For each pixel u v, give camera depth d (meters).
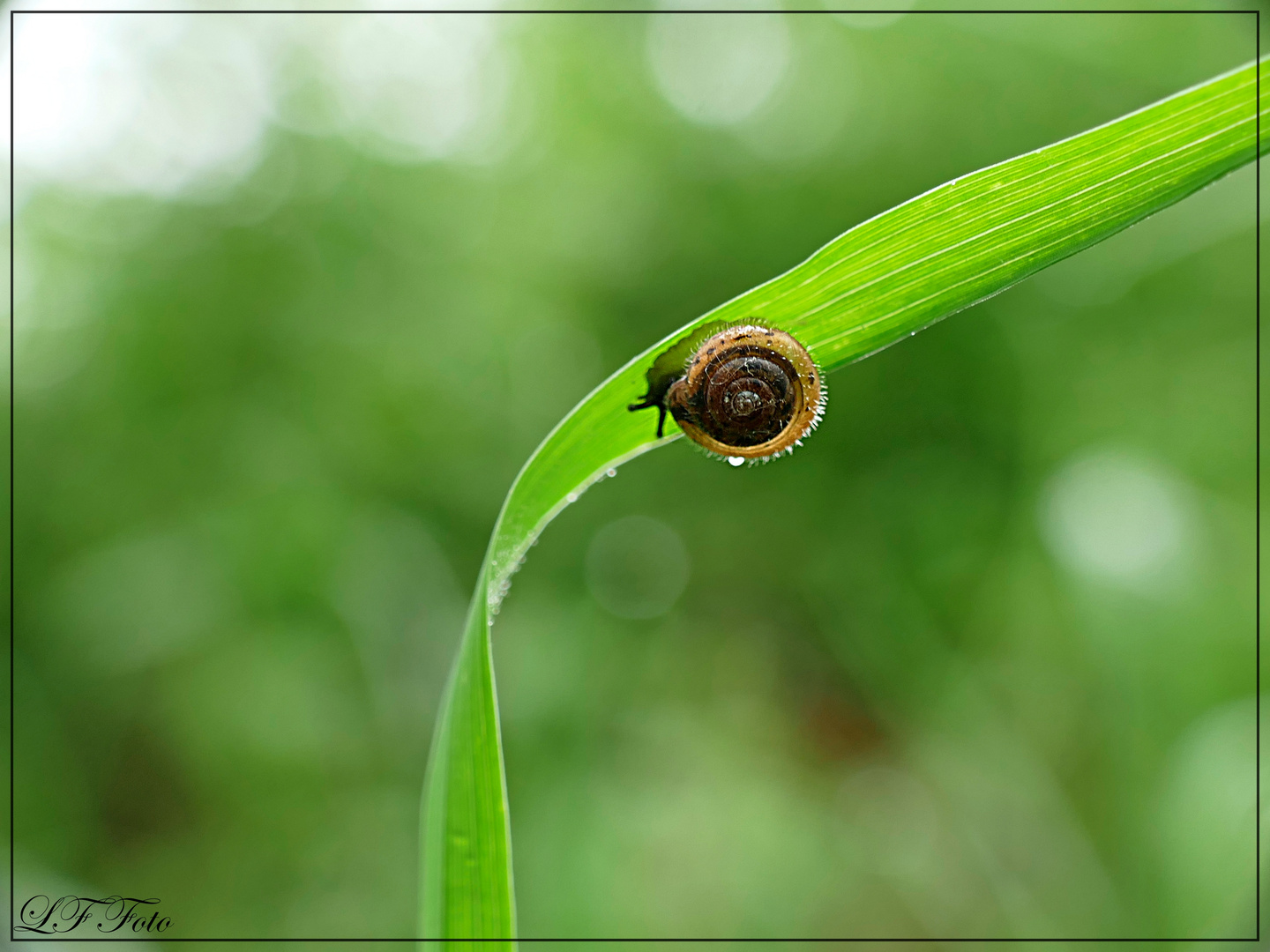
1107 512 0.37
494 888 0.19
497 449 0.47
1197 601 0.35
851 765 0.41
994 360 0.42
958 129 0.44
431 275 0.50
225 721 0.41
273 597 0.44
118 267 0.48
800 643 0.44
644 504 0.46
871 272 0.20
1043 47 0.43
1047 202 0.19
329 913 0.37
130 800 0.40
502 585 0.19
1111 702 0.35
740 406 0.20
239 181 0.49
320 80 0.50
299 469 0.46
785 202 0.46
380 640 0.43
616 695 0.42
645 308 0.48
